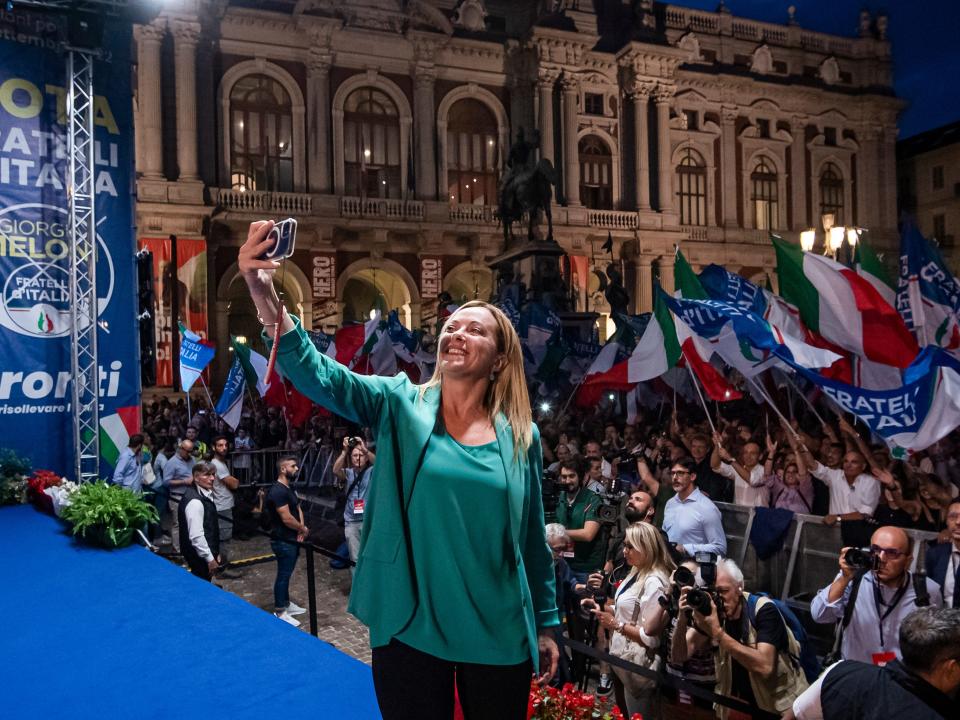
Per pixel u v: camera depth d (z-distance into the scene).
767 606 4.29
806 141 41.62
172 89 29.83
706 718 4.45
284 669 4.23
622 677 4.96
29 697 3.92
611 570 6.12
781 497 8.48
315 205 31.70
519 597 2.17
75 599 5.61
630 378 11.16
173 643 4.66
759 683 4.20
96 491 7.68
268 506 9.10
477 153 35.38
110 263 10.53
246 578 10.73
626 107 37.50
